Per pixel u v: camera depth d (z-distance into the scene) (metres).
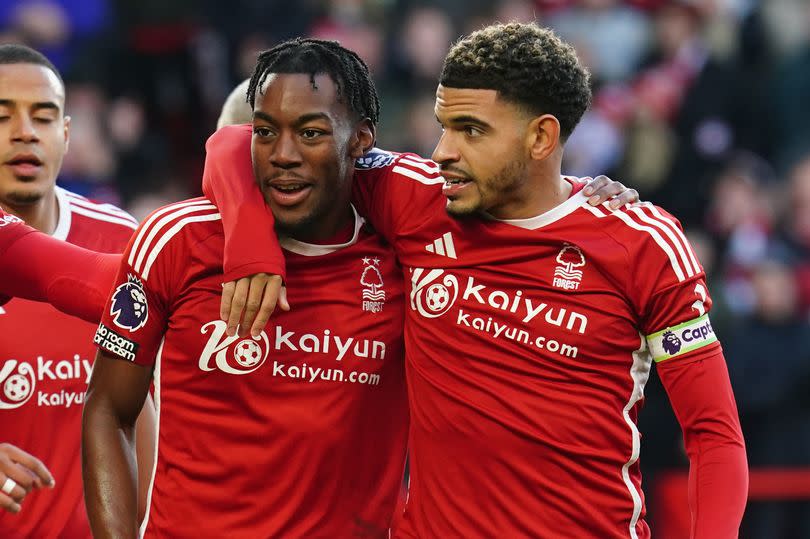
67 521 15.02
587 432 12.09
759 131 32.53
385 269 12.84
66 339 14.98
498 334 12.20
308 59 12.23
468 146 11.93
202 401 12.50
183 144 33.06
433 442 12.35
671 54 33.84
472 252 12.36
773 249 29.00
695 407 12.04
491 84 11.84
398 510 13.97
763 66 33.50
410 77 32.25
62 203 15.65
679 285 11.98
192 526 12.52
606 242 12.08
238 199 12.05
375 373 12.74
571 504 12.10
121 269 12.44
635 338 12.21
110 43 32.66
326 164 12.13
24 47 15.45
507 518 12.12
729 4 34.47
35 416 14.84
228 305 11.59
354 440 12.71
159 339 12.58
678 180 30.77
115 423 12.53
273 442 12.45
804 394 24.88
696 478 11.92
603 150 31.30
